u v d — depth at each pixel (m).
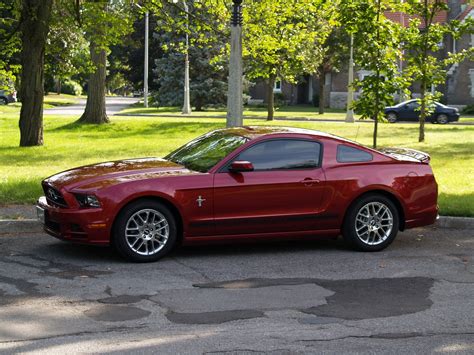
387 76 16.31
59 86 86.00
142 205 8.12
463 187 13.95
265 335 5.70
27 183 13.47
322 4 18.97
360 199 8.98
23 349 5.25
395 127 33.38
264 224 8.57
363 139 25.97
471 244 9.67
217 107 49.69
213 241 8.44
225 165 8.49
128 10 23.70
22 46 21.92
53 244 9.16
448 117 40.75
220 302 6.63
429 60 22.98
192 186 8.26
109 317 6.10
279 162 8.70
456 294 7.08
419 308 6.55
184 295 6.85
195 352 5.27
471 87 56.28
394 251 9.16
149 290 7.01
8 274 7.55
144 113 45.38
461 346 5.53
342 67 55.53
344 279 7.63
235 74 13.77
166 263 8.21
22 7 21.03
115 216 8.04
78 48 29.03
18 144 23.78
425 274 7.92
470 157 19.88
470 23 21.23
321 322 6.07
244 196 8.45
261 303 6.62
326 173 8.83
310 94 68.06
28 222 10.00
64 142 24.72
